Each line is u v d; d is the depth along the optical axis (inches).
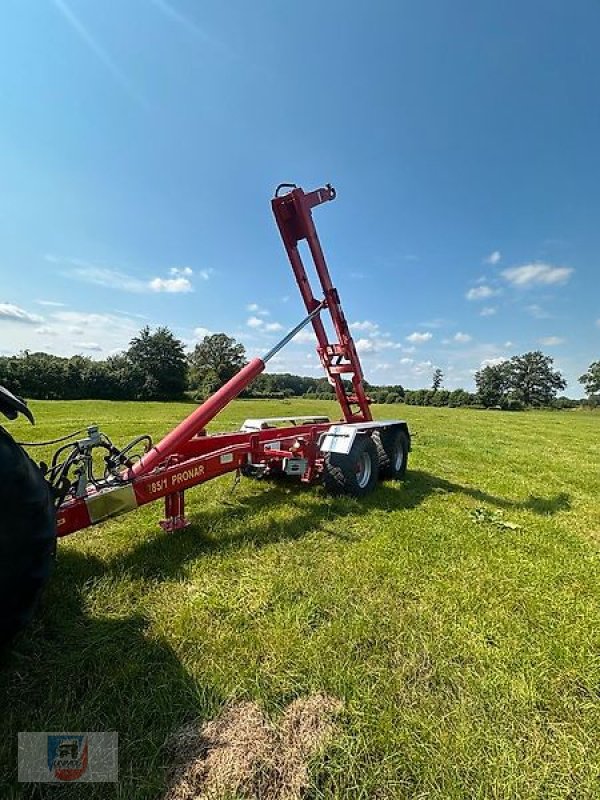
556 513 208.7
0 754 67.2
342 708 78.1
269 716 76.6
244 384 170.6
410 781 65.6
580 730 76.4
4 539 71.9
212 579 124.6
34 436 409.4
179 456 170.1
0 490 70.7
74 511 114.3
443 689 84.3
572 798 64.4
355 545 151.7
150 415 761.0
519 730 75.8
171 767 67.0
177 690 81.6
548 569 139.4
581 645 99.7
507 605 116.7
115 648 92.0
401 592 121.1
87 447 120.3
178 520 153.1
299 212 219.3
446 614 110.3
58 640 94.3
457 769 67.5
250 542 150.7
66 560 131.6
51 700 77.5
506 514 200.4
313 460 215.2
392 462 258.4
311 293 236.8
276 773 66.3
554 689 85.8
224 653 92.0
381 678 86.2
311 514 182.9
